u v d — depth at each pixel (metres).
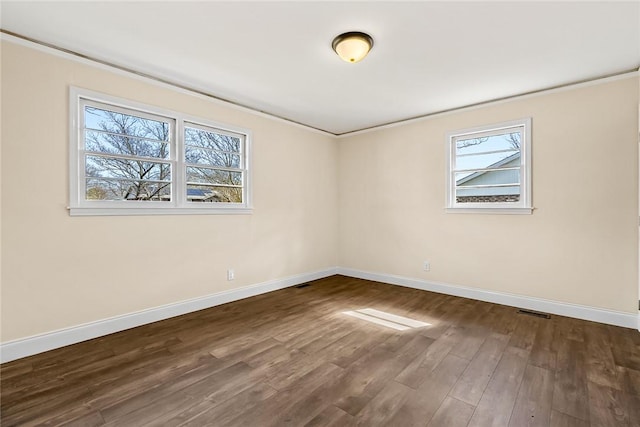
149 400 1.81
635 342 2.57
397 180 4.54
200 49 2.52
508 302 3.56
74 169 2.56
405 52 2.56
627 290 2.91
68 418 1.66
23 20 2.12
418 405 1.77
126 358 2.31
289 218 4.45
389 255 4.64
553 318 3.15
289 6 1.99
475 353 2.40
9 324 2.28
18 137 2.31
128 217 2.88
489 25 2.18
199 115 3.40
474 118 3.80
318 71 2.92
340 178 5.26
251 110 3.91
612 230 2.97
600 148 3.02
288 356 2.35
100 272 2.71
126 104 2.86
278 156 4.29
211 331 2.82
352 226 5.10
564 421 1.63
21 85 2.33
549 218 3.29
